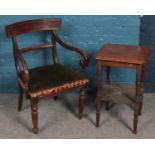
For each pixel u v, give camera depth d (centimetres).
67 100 284
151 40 297
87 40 273
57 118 257
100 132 238
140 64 209
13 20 265
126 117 256
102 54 220
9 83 291
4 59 280
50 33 269
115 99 235
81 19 265
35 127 234
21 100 261
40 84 224
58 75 236
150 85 300
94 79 289
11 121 253
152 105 272
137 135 234
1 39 271
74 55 279
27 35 271
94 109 269
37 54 280
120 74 284
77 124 248
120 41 272
